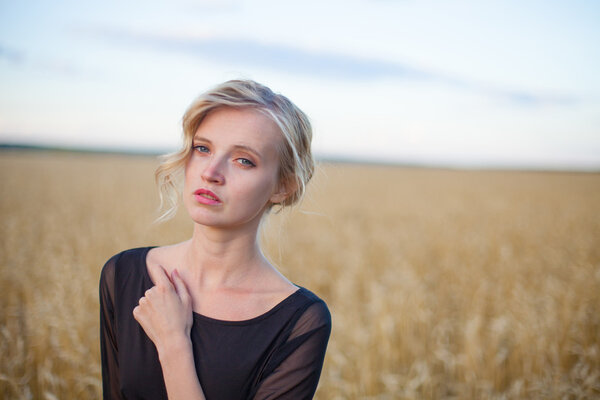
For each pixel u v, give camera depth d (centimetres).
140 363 112
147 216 1162
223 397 104
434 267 752
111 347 122
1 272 589
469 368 387
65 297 474
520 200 2173
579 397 351
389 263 777
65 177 2550
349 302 531
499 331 436
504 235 1100
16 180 2164
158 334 106
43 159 4891
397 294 525
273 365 107
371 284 604
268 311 112
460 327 471
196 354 107
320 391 359
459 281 658
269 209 124
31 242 796
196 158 111
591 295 576
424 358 417
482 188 2978
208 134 107
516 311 504
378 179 3656
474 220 1357
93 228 928
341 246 913
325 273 684
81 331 398
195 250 117
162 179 118
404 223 1267
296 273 678
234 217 107
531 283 659
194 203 108
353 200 1917
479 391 374
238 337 109
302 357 109
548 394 357
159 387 110
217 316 111
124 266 124
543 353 401
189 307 111
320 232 1058
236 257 114
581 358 403
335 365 386
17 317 466
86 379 339
